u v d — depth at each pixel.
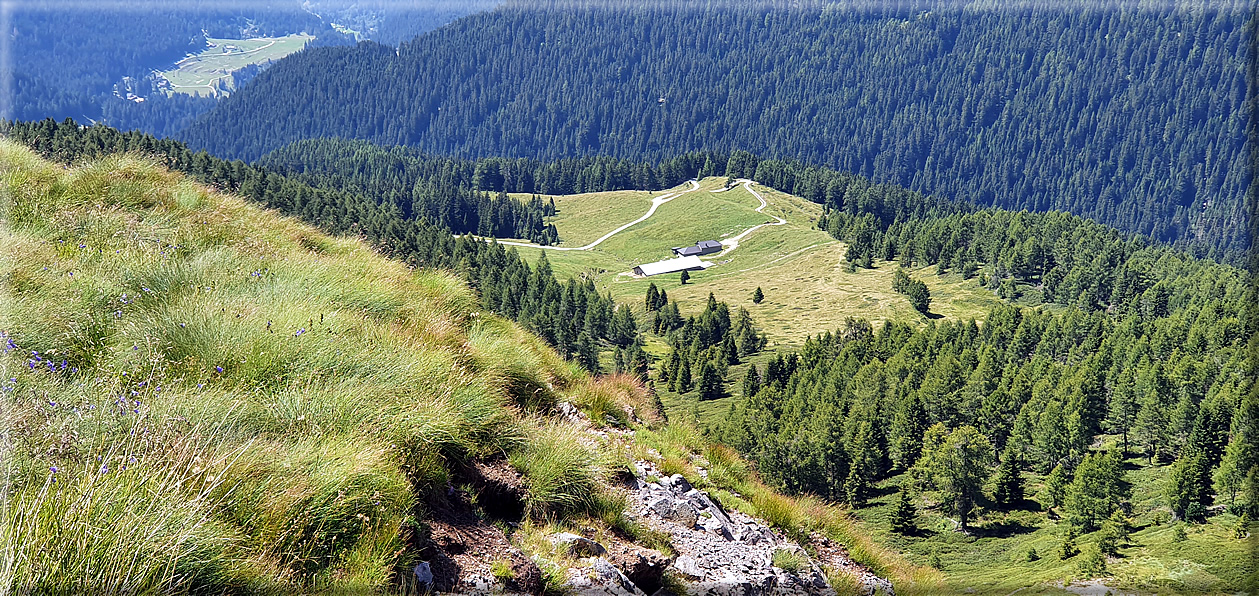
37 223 10.60
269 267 10.57
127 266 9.18
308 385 6.70
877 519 73.62
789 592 7.04
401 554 5.09
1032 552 55.81
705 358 136.12
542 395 10.10
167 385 6.26
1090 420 93.19
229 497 4.85
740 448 84.31
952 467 76.44
